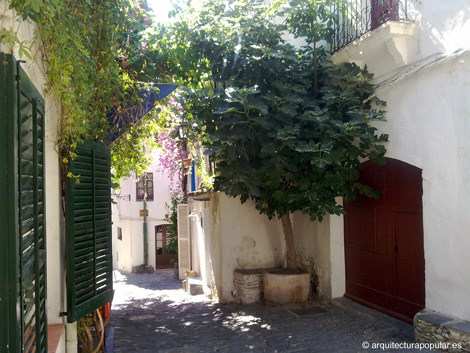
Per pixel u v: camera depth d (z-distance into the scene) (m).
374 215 7.07
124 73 6.38
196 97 6.77
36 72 3.47
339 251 7.86
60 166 4.16
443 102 5.38
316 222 8.35
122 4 6.24
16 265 2.25
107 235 4.79
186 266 16.03
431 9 5.54
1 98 2.26
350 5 6.95
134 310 9.50
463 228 5.13
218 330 6.95
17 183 2.33
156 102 6.47
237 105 6.41
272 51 6.57
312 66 7.12
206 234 10.80
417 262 6.14
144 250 21.09
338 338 5.89
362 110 6.19
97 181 4.62
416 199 6.14
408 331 5.93
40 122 3.17
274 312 7.66
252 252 9.30
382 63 6.48
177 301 10.30
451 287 5.32
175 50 7.45
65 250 4.25
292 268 8.52
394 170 6.59
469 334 4.74
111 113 6.14
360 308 7.13
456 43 5.19
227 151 6.55
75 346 4.32
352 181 7.00
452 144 5.27
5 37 2.36
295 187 6.81
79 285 4.18
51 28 3.42
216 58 7.29
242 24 6.98
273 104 6.44
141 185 21.41
